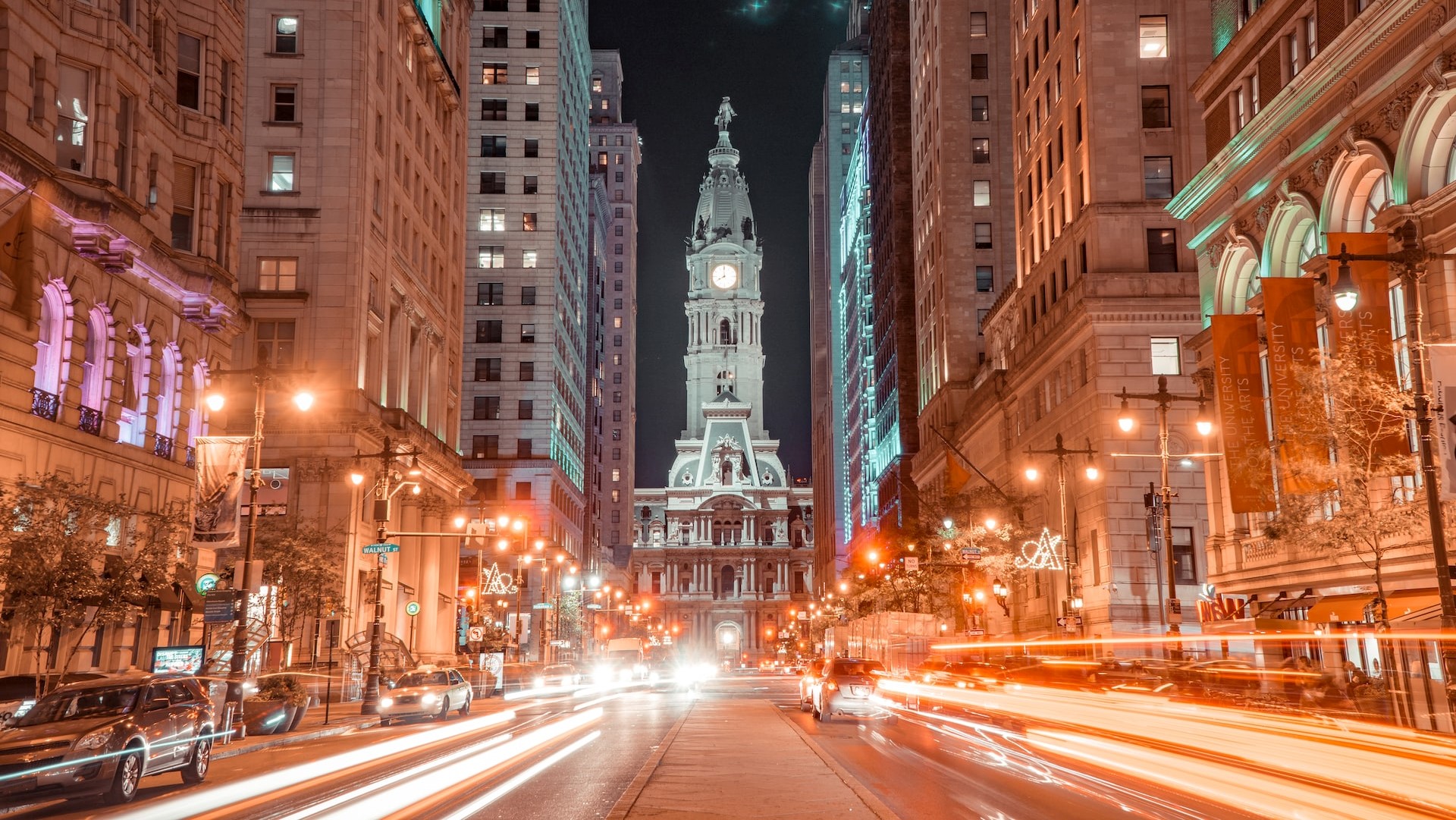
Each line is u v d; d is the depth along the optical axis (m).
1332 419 33.53
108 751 18.98
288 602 53.44
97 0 38.97
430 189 85.12
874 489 150.00
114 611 34.91
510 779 21.27
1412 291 25.20
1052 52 71.75
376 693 44.69
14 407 34.59
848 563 187.25
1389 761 19.69
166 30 44.44
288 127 68.19
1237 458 43.34
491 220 122.75
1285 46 44.81
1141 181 62.56
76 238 37.72
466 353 120.75
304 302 66.81
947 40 102.62
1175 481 59.66
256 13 68.75
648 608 179.12
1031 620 76.50
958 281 100.31
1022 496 73.31
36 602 31.91
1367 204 40.22
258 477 34.44
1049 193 72.75
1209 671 37.47
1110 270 61.81
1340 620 39.16
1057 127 70.75
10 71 35.06
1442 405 24.33
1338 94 39.59
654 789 18.98
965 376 99.44
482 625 76.62
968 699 41.81
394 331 77.00
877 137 147.50
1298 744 23.00
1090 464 61.78
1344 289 25.03
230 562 54.97
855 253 174.00
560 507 126.62
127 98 41.44
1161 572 57.59
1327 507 39.72
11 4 35.12
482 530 62.00
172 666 35.25
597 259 174.88
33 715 20.56
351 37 68.94
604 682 97.62
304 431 65.81
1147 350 60.72
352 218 67.81
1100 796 18.20
